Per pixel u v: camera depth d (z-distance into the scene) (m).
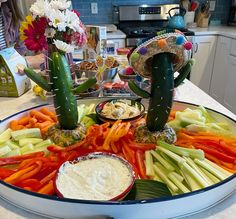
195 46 2.73
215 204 0.56
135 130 0.81
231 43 2.52
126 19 3.07
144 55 0.68
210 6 3.18
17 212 0.56
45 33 0.79
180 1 3.14
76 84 1.06
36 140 0.80
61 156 0.71
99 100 1.03
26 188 0.61
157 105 0.73
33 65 1.55
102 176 0.59
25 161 0.69
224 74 2.70
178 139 0.79
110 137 0.77
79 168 0.62
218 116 0.89
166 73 0.70
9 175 0.65
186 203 0.52
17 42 1.91
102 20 3.13
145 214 0.52
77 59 1.68
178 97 1.12
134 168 0.68
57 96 0.74
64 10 0.85
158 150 0.72
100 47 1.51
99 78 1.21
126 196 0.57
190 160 0.66
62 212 0.53
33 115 0.91
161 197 0.54
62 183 0.58
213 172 0.63
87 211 0.52
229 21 3.18
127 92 1.11
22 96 1.20
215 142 0.75
